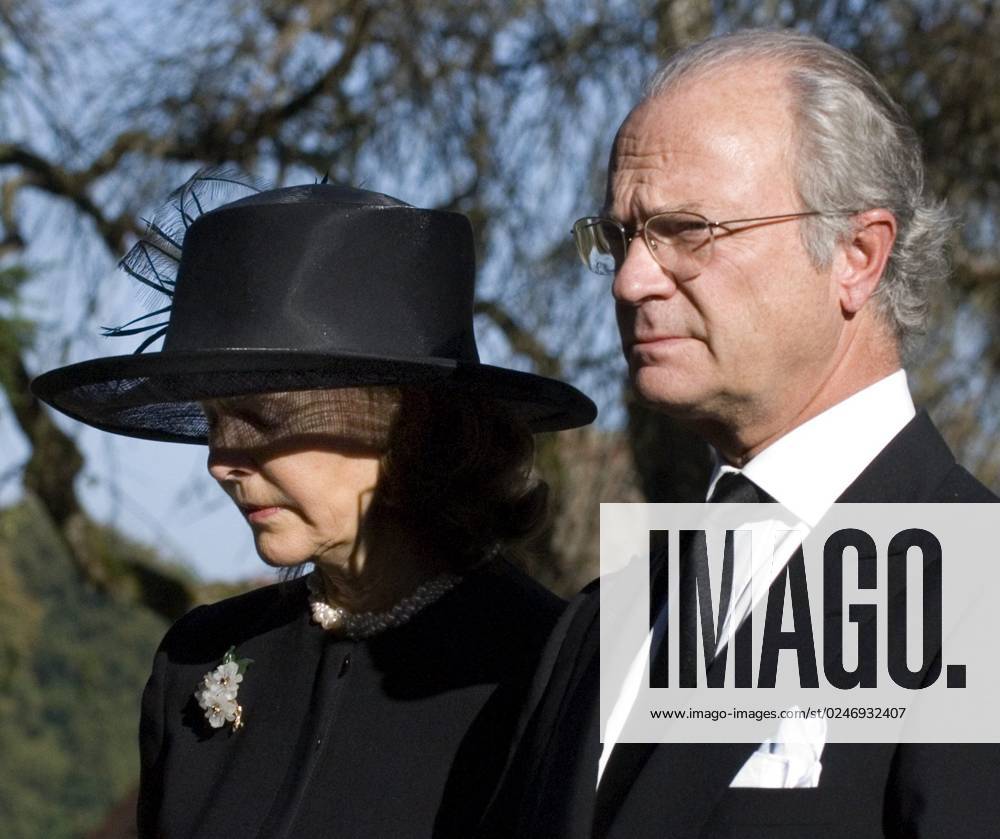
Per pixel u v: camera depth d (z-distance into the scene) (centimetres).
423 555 924
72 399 947
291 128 2617
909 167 761
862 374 748
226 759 923
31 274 2655
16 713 10812
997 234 2231
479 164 2392
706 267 727
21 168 2714
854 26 2205
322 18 2497
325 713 898
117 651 7550
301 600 969
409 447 899
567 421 1023
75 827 10825
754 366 729
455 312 925
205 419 984
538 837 727
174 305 903
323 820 865
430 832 850
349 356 839
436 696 888
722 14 2220
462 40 2456
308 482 886
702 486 2164
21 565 3325
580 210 2323
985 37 2211
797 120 733
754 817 649
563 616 843
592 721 747
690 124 742
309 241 881
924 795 625
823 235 729
